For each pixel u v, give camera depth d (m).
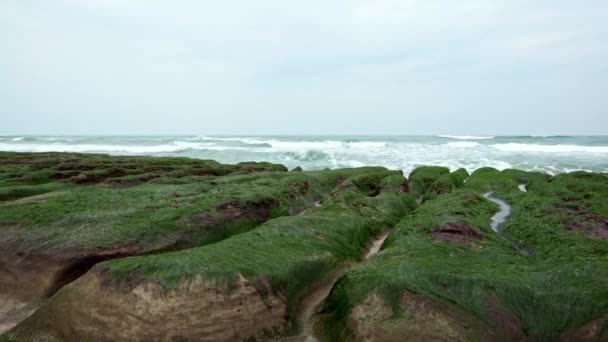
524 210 13.01
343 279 7.89
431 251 8.86
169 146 57.81
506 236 11.15
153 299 6.79
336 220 11.57
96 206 12.23
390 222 13.98
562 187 16.98
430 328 6.36
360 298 7.09
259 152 46.84
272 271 7.75
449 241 9.58
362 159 39.78
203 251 8.23
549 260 8.50
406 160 38.31
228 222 12.09
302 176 20.02
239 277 7.28
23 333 7.19
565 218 11.09
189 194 14.54
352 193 15.72
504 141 63.50
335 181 22.17
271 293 7.48
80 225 10.62
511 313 6.79
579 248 8.83
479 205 13.91
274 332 7.27
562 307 6.85
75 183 18.20
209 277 7.14
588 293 6.94
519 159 37.88
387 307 6.77
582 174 19.44
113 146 60.22
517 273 7.65
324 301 8.30
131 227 10.46
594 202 12.86
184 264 7.41
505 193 17.30
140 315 6.69
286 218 11.19
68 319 7.04
